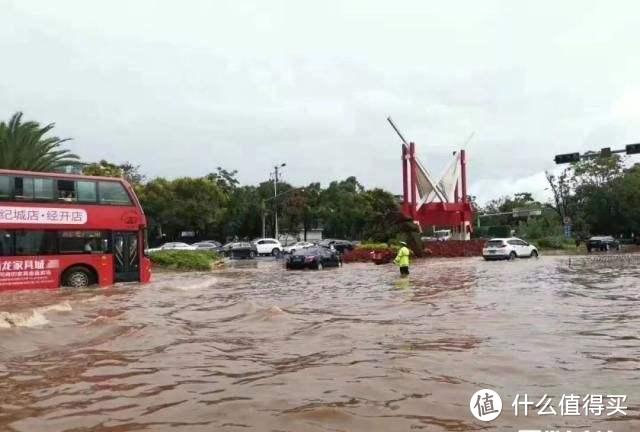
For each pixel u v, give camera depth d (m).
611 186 68.81
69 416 5.16
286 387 6.06
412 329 9.74
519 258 38.66
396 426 4.79
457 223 50.88
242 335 9.39
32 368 7.06
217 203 64.81
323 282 21.23
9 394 5.91
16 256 17.28
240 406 5.39
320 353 7.82
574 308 12.32
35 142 33.00
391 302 14.10
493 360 7.18
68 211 18.47
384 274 25.28
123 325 10.43
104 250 19.20
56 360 7.52
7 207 17.23
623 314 11.35
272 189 75.50
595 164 70.19
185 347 8.36
